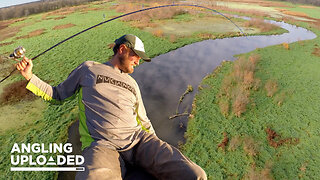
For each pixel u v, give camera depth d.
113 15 33.03
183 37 22.62
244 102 10.84
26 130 9.22
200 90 12.50
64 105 10.80
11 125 9.52
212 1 43.97
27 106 10.77
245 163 7.78
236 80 13.02
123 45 2.13
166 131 9.35
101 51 18.91
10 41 22.25
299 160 7.84
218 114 10.36
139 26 26.16
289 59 16.84
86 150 1.99
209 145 8.60
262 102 11.16
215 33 24.06
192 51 18.95
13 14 39.84
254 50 19.11
